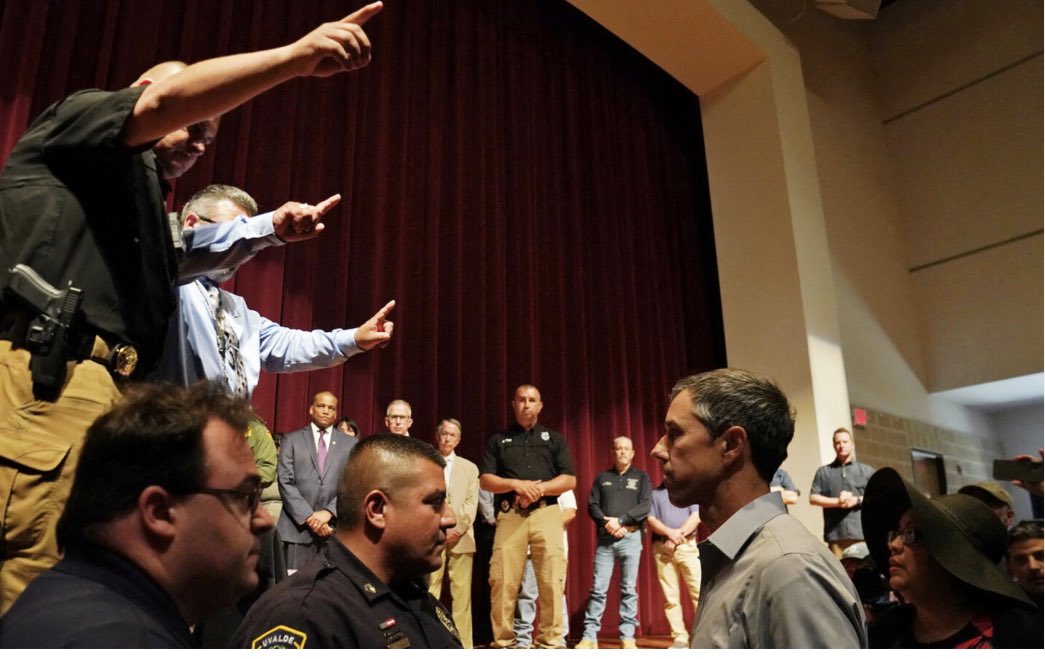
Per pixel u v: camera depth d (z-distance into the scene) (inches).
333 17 185.9
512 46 233.3
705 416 48.4
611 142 260.7
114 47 144.9
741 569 43.8
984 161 290.0
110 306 43.2
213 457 32.0
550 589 159.6
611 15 238.2
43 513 36.6
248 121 160.6
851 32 318.7
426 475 52.8
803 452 225.6
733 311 248.8
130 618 27.9
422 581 57.6
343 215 175.0
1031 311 270.8
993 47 293.1
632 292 249.3
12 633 26.9
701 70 262.7
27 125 129.3
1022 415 320.8
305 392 160.4
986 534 55.4
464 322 200.2
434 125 203.3
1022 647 49.6
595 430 228.1
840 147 290.4
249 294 154.3
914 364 290.0
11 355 38.7
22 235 41.6
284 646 43.1
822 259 249.3
